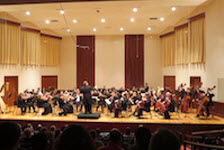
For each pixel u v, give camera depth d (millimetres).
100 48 20672
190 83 14500
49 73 19641
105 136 6586
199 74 13453
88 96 11383
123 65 20500
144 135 3234
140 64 20375
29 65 16719
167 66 19047
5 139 1854
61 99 11914
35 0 10703
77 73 20688
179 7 12633
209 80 12234
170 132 1879
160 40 20266
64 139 1420
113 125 9969
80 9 12375
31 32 16906
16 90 15203
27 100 12125
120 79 20500
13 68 15016
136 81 20359
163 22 16125
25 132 5125
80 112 12641
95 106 14812
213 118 10617
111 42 20625
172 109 10734
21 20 15500
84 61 20688
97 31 19344
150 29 18406
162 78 20188
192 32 14188
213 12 11727
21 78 15852
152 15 14219
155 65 20281
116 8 12539
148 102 10828
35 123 10406
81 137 1428
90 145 1423
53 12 13422
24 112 12328
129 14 13969
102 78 20609
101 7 12078
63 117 11094
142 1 10859
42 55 18656
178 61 16375
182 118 10734
